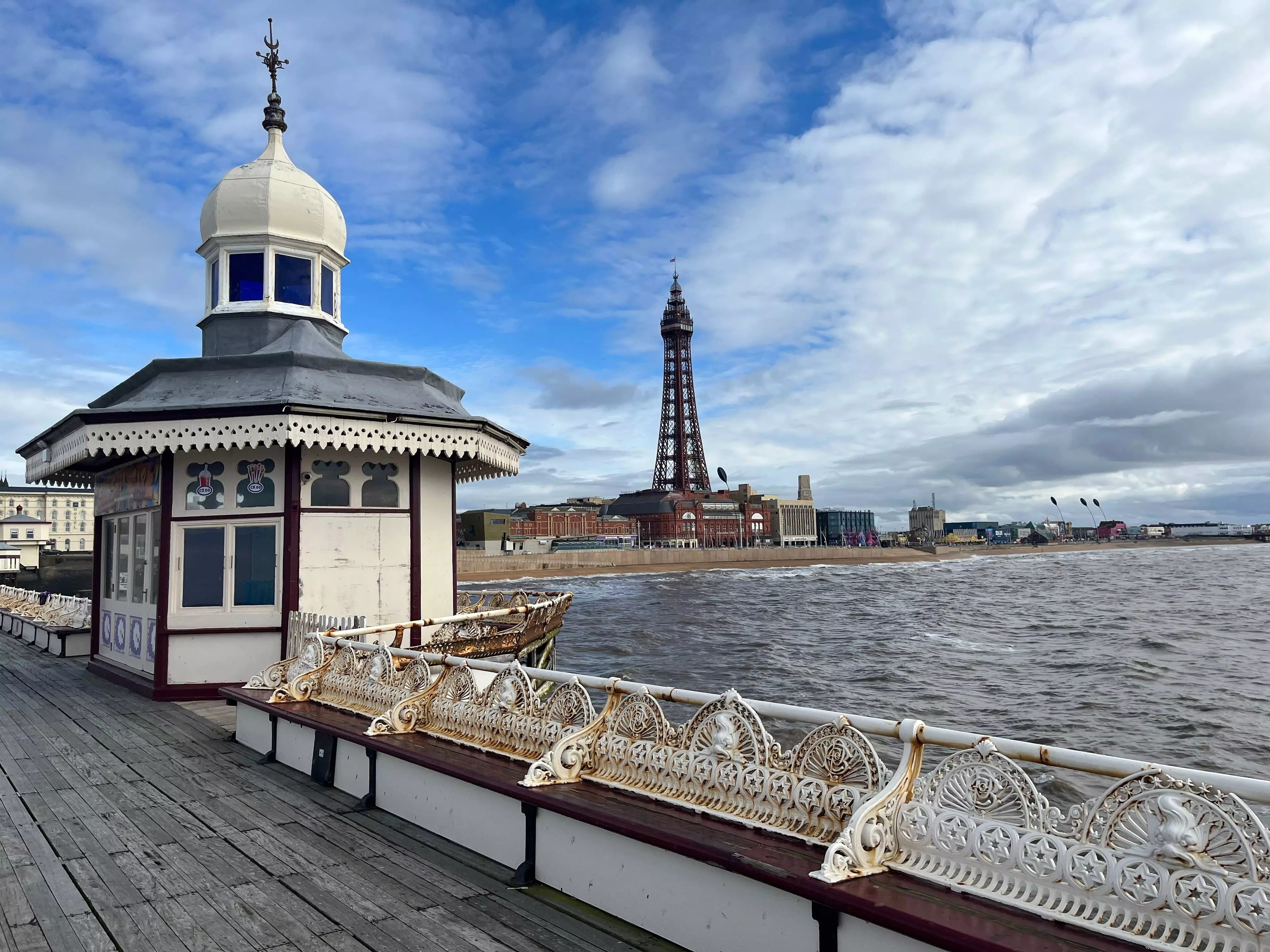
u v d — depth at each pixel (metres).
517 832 5.37
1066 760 3.37
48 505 130.38
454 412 12.75
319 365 12.57
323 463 12.01
